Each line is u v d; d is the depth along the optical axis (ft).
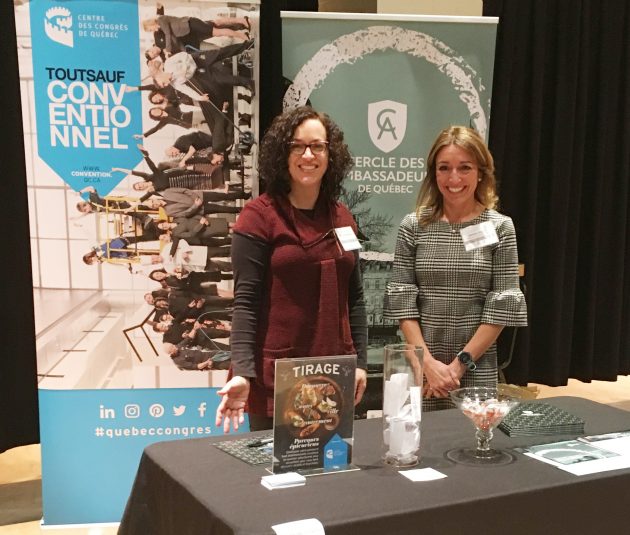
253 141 8.09
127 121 7.79
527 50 12.21
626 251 13.97
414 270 6.94
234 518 3.55
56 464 8.21
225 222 8.13
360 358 6.18
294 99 8.84
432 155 6.74
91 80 7.67
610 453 4.69
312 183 5.65
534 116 12.28
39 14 7.51
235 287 5.68
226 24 7.82
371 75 8.90
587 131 13.17
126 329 8.12
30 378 10.64
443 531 3.78
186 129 7.91
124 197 7.91
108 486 8.34
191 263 8.13
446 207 6.80
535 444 4.90
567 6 12.28
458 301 6.67
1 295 10.29
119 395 8.21
